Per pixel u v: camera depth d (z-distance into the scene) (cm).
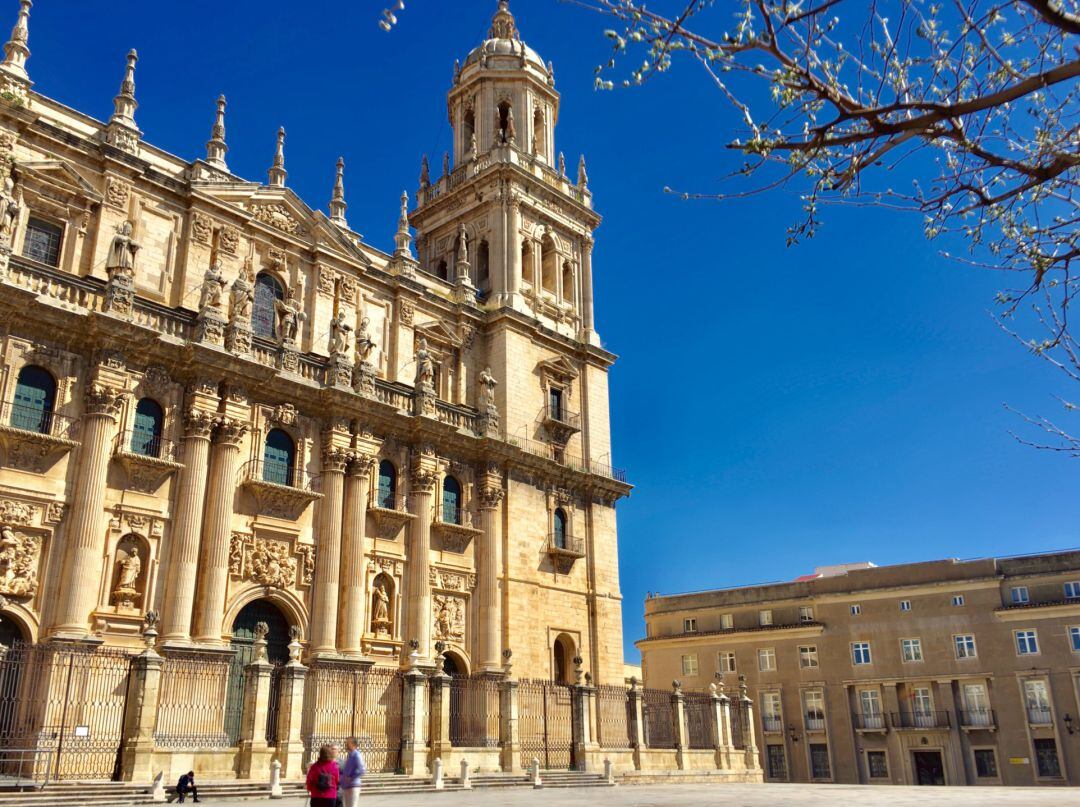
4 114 3384
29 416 3194
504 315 4956
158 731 3100
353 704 3466
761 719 6950
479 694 4128
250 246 4103
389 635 4012
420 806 2555
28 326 3231
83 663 3005
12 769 2820
